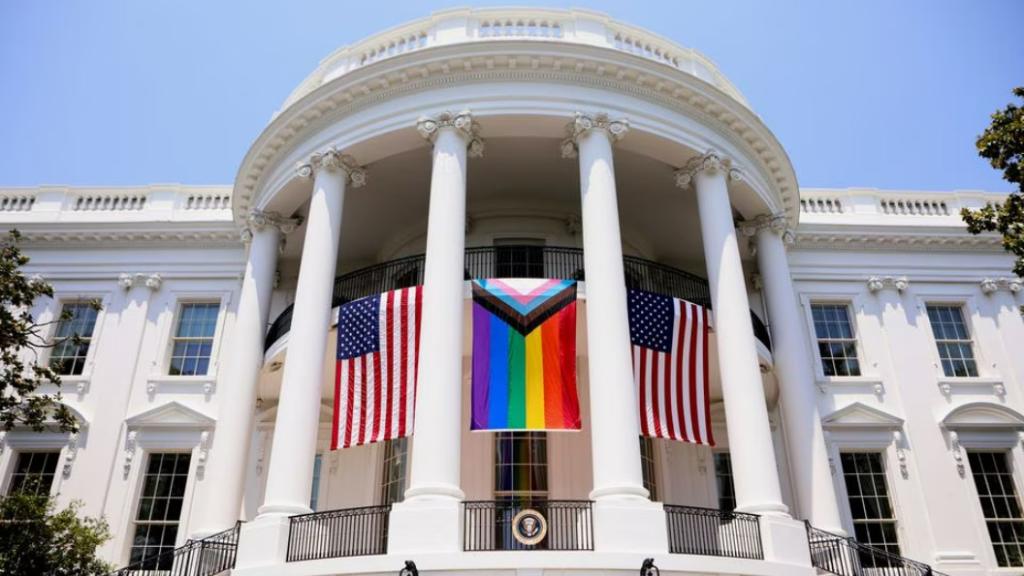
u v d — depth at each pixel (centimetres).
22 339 1434
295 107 1720
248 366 1717
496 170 1828
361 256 2206
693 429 1480
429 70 1603
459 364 1345
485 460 1652
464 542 1192
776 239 1900
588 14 1731
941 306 2219
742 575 1204
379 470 1827
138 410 1967
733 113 1733
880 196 2341
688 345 1565
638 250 2083
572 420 1378
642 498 1227
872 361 2088
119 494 1858
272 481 1353
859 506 1923
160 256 2172
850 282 2195
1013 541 1897
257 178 1895
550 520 1424
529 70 1605
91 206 2281
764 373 1873
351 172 1678
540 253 1902
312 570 1173
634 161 1795
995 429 2006
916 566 1561
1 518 1334
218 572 1342
